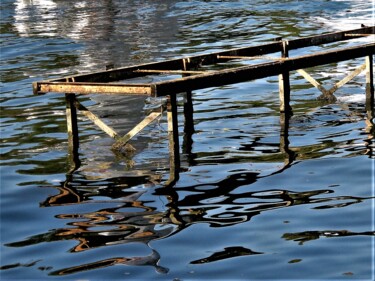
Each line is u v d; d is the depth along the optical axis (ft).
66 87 47.37
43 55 86.53
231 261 31.78
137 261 32.07
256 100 62.69
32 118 58.65
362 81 67.41
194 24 105.70
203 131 53.72
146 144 50.72
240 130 53.57
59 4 127.85
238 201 39.01
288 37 92.43
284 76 56.54
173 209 38.22
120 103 62.23
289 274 30.40
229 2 126.21
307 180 41.93
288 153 47.34
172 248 33.32
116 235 35.06
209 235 34.68
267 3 122.52
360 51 58.54
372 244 32.94
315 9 114.01
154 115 48.32
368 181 41.27
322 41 64.59
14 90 69.10
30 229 36.32
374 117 55.42
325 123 54.44
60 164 46.75
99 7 123.65
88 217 37.52
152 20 110.22
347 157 45.75
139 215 37.55
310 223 35.65
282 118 56.29
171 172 44.42
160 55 83.46
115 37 96.73
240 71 49.80
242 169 44.45
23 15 117.70
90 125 55.98
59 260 32.55
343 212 36.86
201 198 39.70
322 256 31.96
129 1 129.59
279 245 33.24
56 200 40.22
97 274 30.99
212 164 45.75
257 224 35.78
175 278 30.32
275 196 39.58
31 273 31.35
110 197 40.40
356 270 30.55
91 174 44.57
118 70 52.44
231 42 90.58
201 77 47.26
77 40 95.25
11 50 90.22
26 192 41.52
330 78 69.00
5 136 53.62
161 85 44.83
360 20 102.06
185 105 56.85
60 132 54.29
